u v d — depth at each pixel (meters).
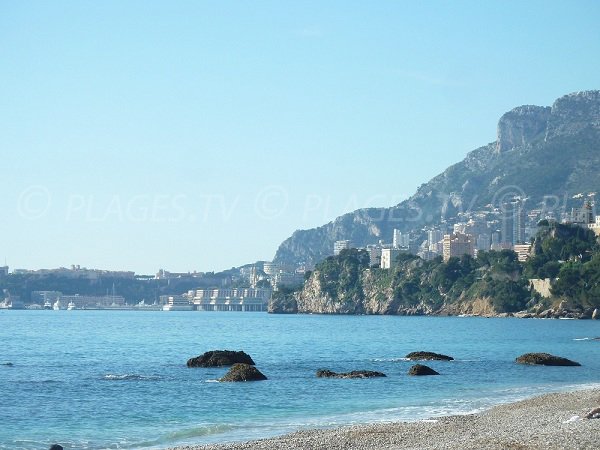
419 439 55.78
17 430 69.25
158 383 102.94
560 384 101.00
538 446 47.41
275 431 66.62
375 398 87.31
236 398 88.25
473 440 51.00
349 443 54.97
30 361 145.12
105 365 134.62
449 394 90.69
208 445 56.09
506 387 97.75
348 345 199.25
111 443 62.91
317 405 82.31
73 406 83.25
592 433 51.00
